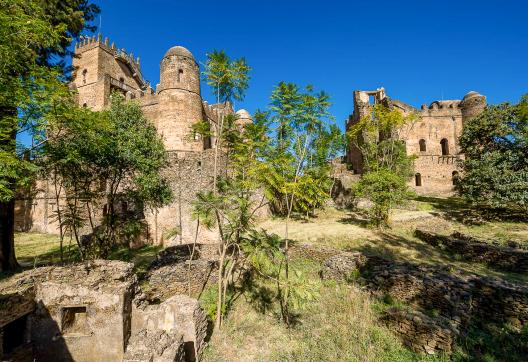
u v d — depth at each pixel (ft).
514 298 24.97
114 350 23.34
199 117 101.19
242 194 31.81
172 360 20.25
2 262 38.37
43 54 40.60
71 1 42.88
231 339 26.48
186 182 59.41
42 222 88.79
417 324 23.49
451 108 129.80
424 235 53.06
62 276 25.85
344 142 77.77
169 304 24.80
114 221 47.09
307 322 28.53
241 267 39.96
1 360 20.22
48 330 23.36
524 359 20.38
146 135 45.37
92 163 39.29
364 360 22.02
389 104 104.99
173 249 48.01
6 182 25.30
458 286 27.48
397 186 63.21
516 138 60.85
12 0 24.72
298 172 34.30
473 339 22.74
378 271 35.35
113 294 23.77
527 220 55.77
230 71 30.86
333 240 53.72
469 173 65.00
